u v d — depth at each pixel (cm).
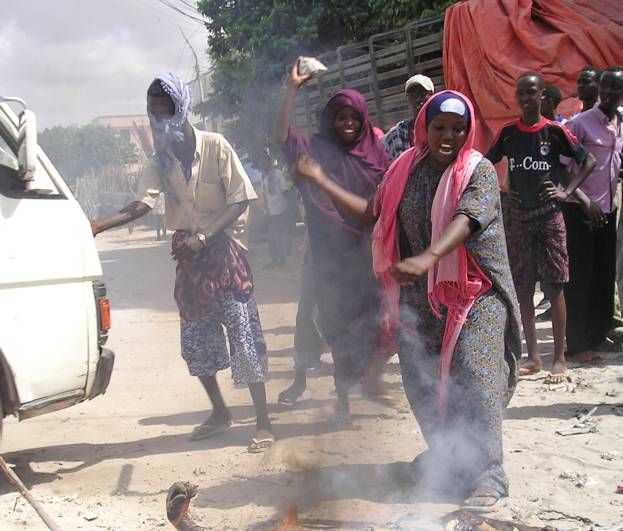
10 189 427
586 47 843
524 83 571
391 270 340
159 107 468
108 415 584
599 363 624
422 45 941
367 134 492
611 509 376
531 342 600
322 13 1275
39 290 420
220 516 385
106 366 456
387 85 1022
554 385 566
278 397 583
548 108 695
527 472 421
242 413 565
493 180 361
